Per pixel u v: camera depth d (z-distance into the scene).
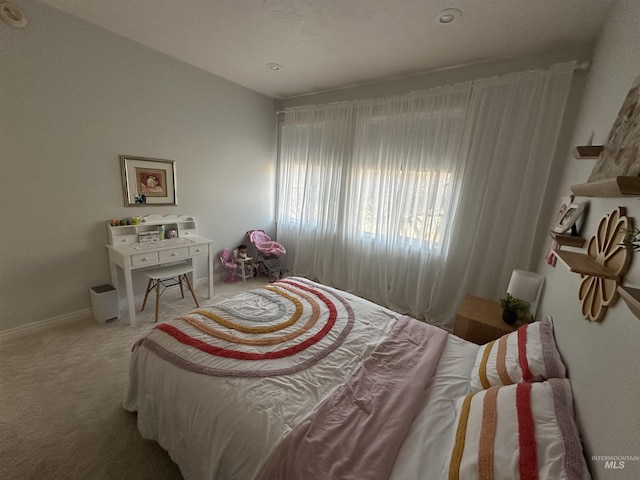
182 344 1.34
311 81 3.08
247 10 1.87
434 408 1.11
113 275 2.56
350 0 1.69
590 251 1.16
